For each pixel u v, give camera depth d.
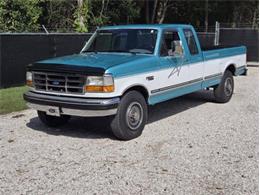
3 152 6.48
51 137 7.30
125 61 7.12
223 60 10.15
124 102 6.90
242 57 11.14
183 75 8.49
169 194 4.97
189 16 31.44
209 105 10.17
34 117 8.78
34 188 5.16
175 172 5.66
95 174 5.59
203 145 6.86
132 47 7.99
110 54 7.89
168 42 8.15
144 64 7.33
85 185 5.24
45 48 12.96
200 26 31.73
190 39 8.82
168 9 30.69
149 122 8.42
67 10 20.28
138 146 6.79
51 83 7.08
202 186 5.20
